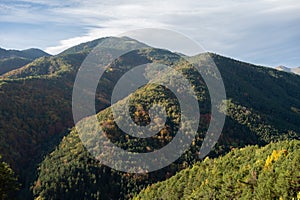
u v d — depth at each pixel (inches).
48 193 3986.2
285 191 1897.1
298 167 1962.4
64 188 4057.6
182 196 3107.8
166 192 3331.7
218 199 2511.1
